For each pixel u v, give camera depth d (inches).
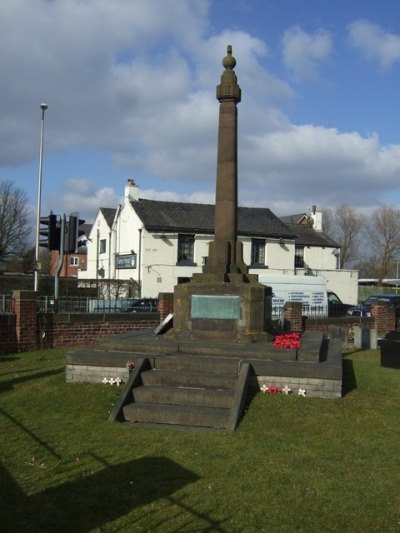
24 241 2253.9
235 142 443.2
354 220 3265.3
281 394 336.2
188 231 1454.2
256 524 194.2
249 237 1540.4
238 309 413.7
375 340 729.6
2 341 574.9
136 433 288.5
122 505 207.6
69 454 259.0
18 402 344.8
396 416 315.3
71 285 1392.7
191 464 246.1
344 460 254.2
